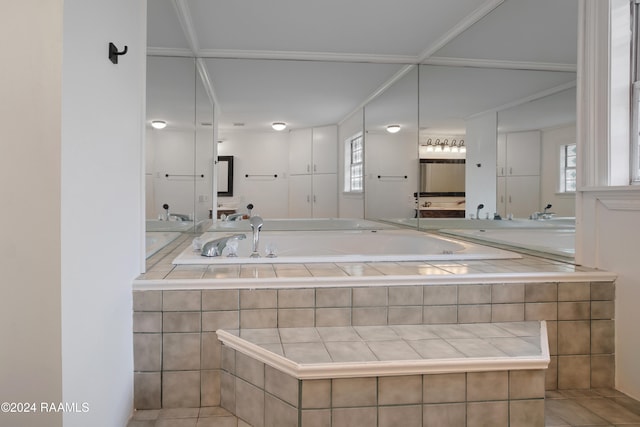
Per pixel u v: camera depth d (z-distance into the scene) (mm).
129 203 1537
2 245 927
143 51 1736
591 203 1873
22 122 925
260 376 1422
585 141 1901
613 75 1787
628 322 1702
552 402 1625
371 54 3352
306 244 3193
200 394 1598
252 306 1616
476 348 1442
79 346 1034
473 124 2893
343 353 1383
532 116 2371
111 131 1304
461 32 2885
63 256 944
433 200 3293
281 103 3430
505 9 2465
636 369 1663
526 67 2381
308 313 1645
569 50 2080
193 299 1588
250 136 3434
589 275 1749
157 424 1467
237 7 2559
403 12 2639
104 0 1224
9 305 927
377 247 3201
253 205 3461
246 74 3354
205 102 3348
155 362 1576
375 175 3533
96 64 1154
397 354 1381
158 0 2125
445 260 2057
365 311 1671
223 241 2096
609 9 1785
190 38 2877
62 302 941
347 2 2498
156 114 2119
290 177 3488
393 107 3484
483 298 1723
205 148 3371
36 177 927
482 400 1363
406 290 1689
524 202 2408
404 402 1330
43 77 924
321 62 3389
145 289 1562
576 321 1749
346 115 3500
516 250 2480
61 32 928
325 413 1297
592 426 1446
